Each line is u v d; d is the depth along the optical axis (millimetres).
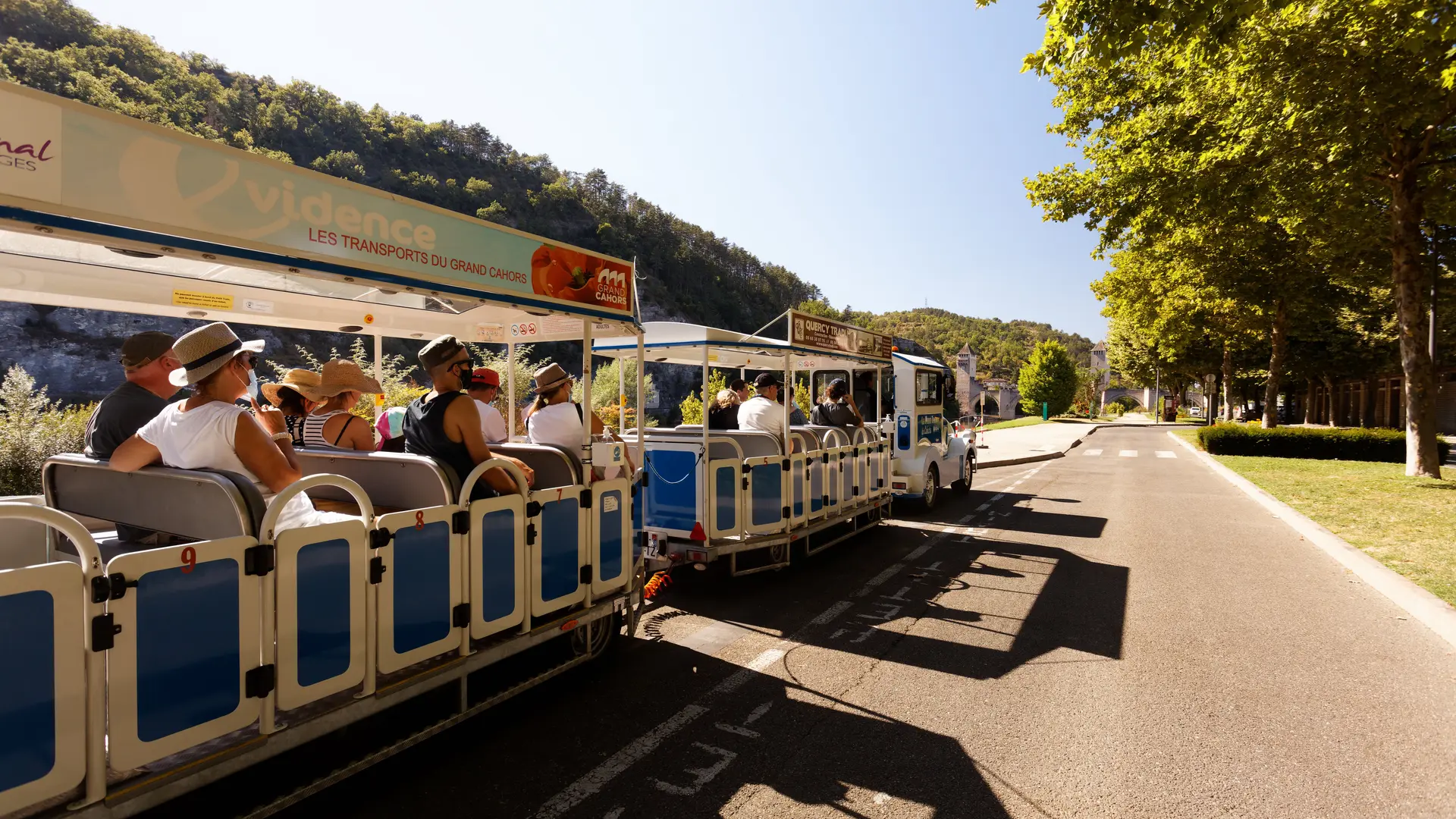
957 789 3070
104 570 2037
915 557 7664
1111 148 14148
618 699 3994
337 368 4543
